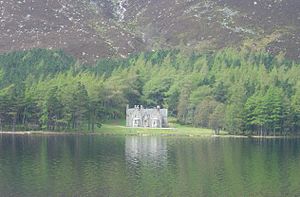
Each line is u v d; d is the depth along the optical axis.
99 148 192.12
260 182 129.12
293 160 164.75
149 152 182.38
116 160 162.25
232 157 170.88
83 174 137.12
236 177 135.12
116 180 130.00
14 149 185.12
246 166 152.38
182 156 172.75
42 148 189.25
